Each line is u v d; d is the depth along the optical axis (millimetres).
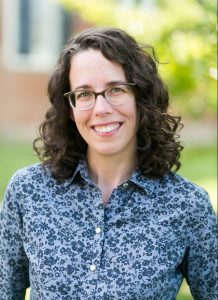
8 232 2971
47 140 3029
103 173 2984
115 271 2752
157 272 2762
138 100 2887
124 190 2875
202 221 2883
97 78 2758
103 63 2768
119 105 2781
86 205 2869
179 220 2852
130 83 2803
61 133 2996
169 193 2893
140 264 2762
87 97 2799
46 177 2951
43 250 2801
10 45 15984
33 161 12328
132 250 2781
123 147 2846
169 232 2828
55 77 2914
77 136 3000
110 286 2732
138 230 2818
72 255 2779
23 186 2939
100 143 2818
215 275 2945
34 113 16188
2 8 15836
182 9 4941
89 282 2746
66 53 2855
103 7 5445
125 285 2732
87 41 2805
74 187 2910
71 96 2844
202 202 2887
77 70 2793
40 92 16141
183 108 7062
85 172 2891
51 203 2891
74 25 15695
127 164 2980
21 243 2957
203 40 4578
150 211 2859
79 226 2830
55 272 2768
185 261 2945
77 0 5586
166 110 3010
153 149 2971
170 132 3000
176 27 4914
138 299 2744
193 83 5270
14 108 16172
